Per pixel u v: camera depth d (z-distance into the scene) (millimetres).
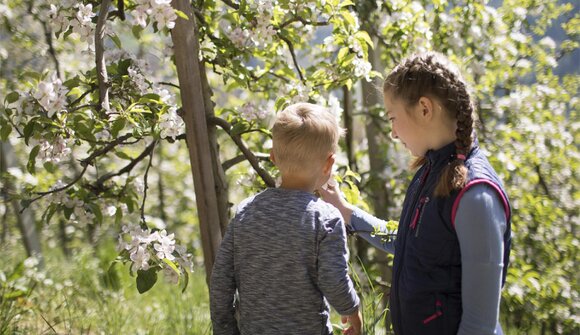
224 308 1994
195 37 2697
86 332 3789
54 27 2580
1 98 5328
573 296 5035
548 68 5500
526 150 5207
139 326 4207
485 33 4879
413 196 1821
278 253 1889
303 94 2998
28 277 4594
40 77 2438
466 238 1609
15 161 5320
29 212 5578
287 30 3141
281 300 1886
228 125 2879
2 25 5219
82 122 2461
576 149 5453
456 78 1721
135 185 3082
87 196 2945
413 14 4086
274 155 1981
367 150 5195
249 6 2896
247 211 1963
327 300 1963
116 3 3072
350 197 2994
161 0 2355
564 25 5691
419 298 1705
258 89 3797
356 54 3174
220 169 2873
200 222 2717
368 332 2564
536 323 4797
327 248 1867
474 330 1593
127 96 2607
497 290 1601
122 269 5645
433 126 1738
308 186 1979
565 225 5422
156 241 2463
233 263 1978
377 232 2314
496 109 5172
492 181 1642
